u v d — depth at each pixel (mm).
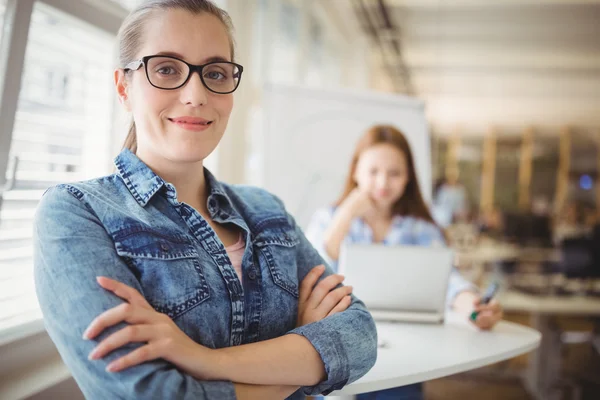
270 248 974
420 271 1488
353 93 2750
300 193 2584
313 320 971
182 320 796
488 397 3035
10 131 1211
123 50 870
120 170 895
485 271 5211
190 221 881
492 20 5344
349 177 2068
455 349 1275
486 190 11102
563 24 5398
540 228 5797
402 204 2029
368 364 928
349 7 4715
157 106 833
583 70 7219
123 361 672
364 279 1491
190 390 708
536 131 11023
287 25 3602
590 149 10805
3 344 1160
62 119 1467
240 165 2621
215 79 882
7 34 1173
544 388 2984
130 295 730
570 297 2750
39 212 792
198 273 832
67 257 735
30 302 1300
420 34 5883
